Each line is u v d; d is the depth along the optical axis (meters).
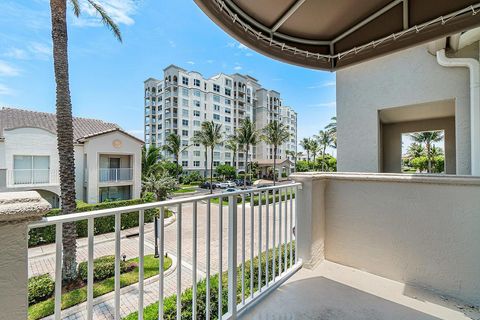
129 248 7.89
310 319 1.68
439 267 1.99
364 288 2.08
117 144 13.58
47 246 8.09
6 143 10.86
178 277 1.40
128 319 2.86
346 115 4.62
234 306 1.67
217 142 25.94
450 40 3.13
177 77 35.66
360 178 2.39
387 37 1.91
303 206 2.48
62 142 5.70
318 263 2.53
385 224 2.27
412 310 1.78
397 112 4.62
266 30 1.89
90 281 1.03
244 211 1.84
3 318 0.78
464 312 1.75
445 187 1.98
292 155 48.50
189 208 13.87
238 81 43.72
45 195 11.73
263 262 3.98
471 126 3.04
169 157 33.25
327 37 2.12
